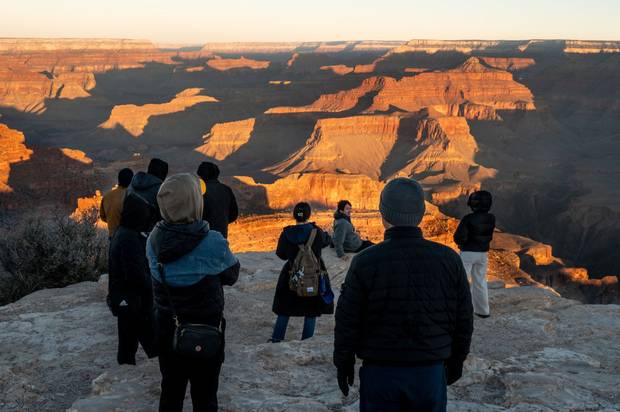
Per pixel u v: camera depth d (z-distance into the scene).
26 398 6.96
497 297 10.73
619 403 6.32
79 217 17.55
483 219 9.23
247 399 6.30
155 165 8.22
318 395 6.61
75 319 9.64
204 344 4.78
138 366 7.19
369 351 4.25
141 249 7.18
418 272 4.25
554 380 6.63
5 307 10.46
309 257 7.99
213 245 4.88
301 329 9.59
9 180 95.25
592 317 9.68
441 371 4.31
